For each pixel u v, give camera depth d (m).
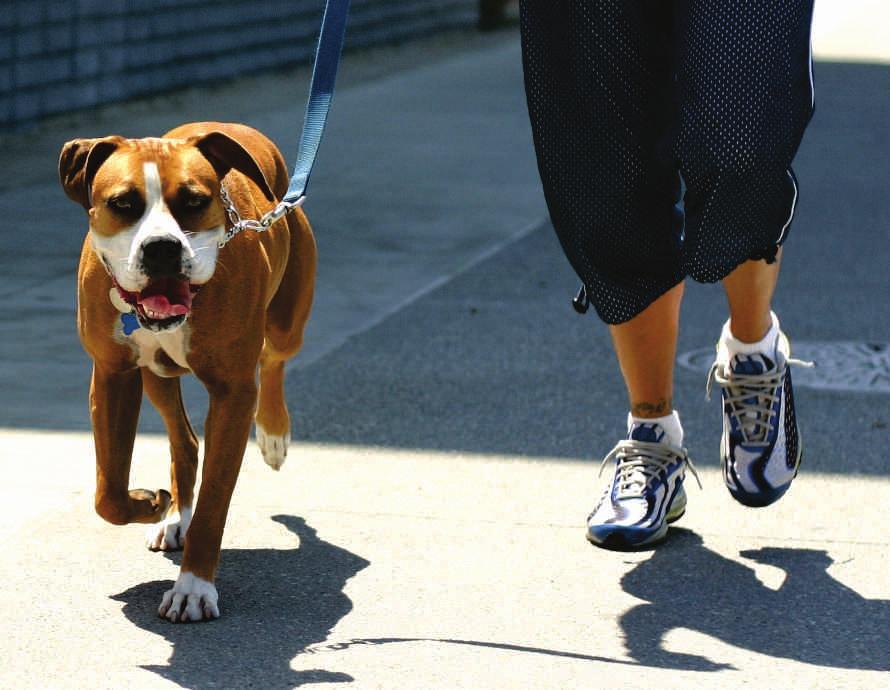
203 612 6.41
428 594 6.77
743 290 7.42
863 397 10.35
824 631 6.43
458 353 11.44
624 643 6.28
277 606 6.61
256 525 7.64
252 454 8.84
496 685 5.83
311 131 6.99
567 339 11.95
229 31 28.33
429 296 13.46
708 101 6.69
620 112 7.04
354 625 6.41
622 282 7.28
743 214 6.87
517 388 10.45
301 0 31.62
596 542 7.41
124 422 6.78
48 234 15.52
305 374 10.73
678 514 7.68
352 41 34.50
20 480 8.33
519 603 6.69
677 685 5.86
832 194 18.77
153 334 6.38
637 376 7.54
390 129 23.95
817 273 14.43
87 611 6.50
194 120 23.72
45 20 21.95
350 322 12.44
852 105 27.53
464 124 24.72
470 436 9.28
